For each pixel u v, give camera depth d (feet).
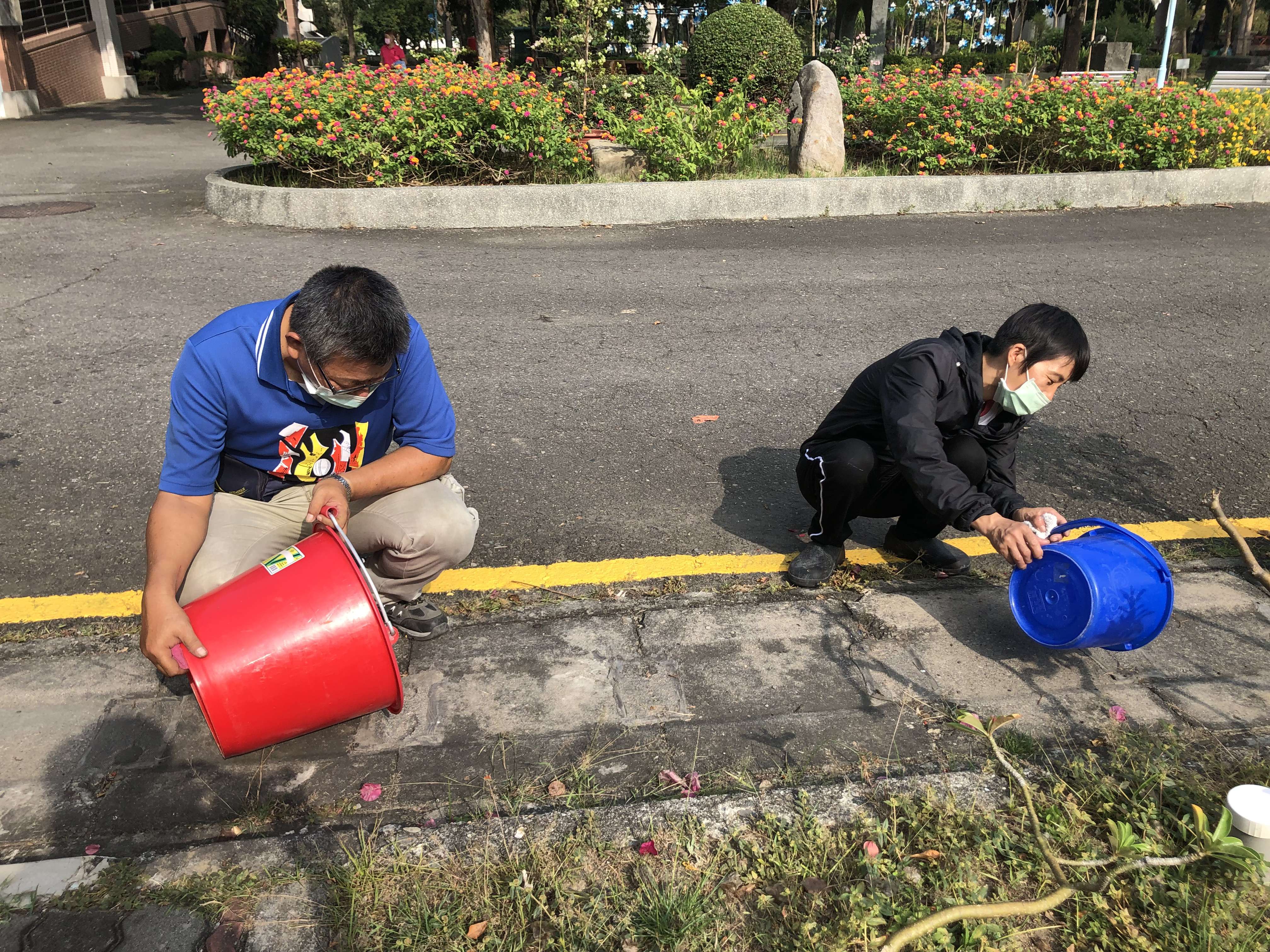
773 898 6.86
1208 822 7.18
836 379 17.29
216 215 28.19
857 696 9.02
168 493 8.05
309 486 8.82
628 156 30.27
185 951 6.40
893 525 12.55
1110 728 8.55
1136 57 79.25
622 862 7.15
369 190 26.78
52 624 9.99
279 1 99.09
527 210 27.50
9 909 6.66
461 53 61.77
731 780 7.97
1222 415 15.89
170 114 55.83
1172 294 22.25
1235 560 11.39
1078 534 9.80
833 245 26.18
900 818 7.50
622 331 19.58
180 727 8.49
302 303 7.20
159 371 16.84
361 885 6.83
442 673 9.27
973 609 10.46
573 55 37.65
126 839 7.34
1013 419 9.77
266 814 7.59
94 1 65.36
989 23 71.82
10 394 15.81
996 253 25.48
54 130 48.01
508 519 12.38
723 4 61.05
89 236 25.71
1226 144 32.30
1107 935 6.56
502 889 6.89
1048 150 31.50
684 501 12.96
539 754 8.25
